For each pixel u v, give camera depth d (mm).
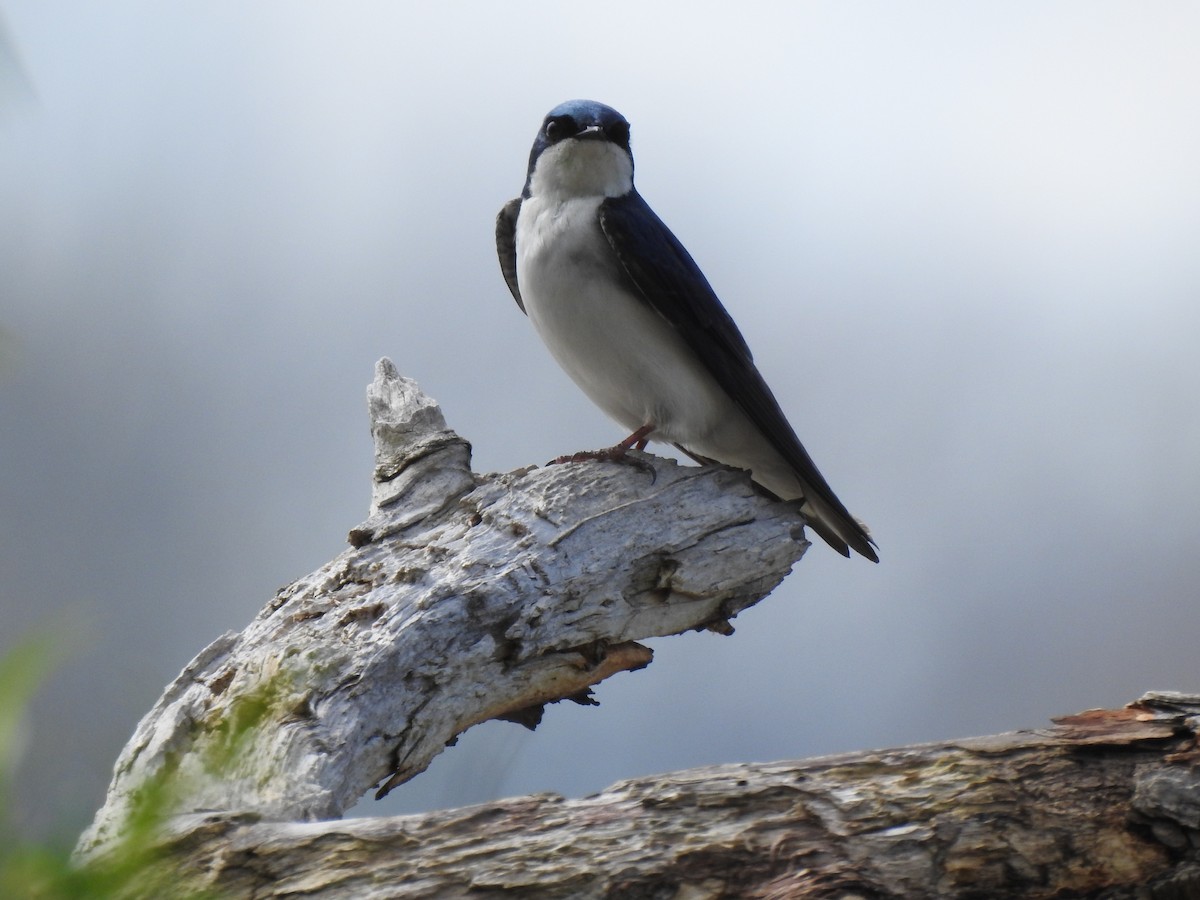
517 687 6500
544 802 4324
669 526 6953
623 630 6828
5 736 1884
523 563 6410
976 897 4160
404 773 5910
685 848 4156
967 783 4348
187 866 4184
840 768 4430
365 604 6098
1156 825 4203
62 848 1971
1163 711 4543
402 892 4059
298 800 4992
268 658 5766
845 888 4086
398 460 7332
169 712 5648
